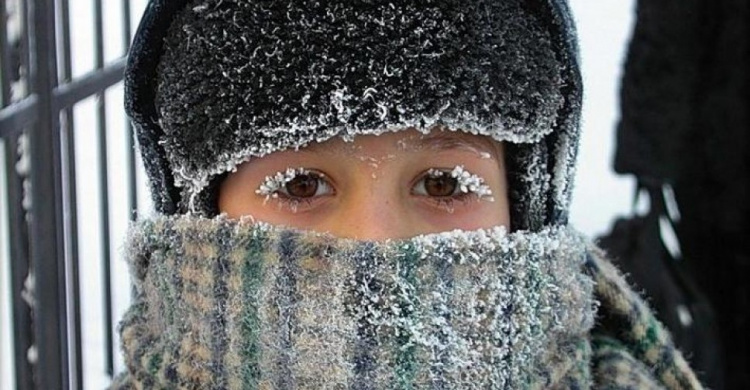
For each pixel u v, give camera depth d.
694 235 1.89
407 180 0.95
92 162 3.14
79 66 2.42
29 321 1.50
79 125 3.29
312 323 0.94
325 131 0.93
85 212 2.95
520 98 0.95
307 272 0.94
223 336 0.96
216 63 0.94
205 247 0.96
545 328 0.98
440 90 0.93
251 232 0.95
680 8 1.85
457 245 0.95
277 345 0.95
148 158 1.00
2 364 1.59
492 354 0.96
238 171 0.96
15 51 1.48
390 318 0.94
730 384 1.89
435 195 0.96
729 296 1.89
